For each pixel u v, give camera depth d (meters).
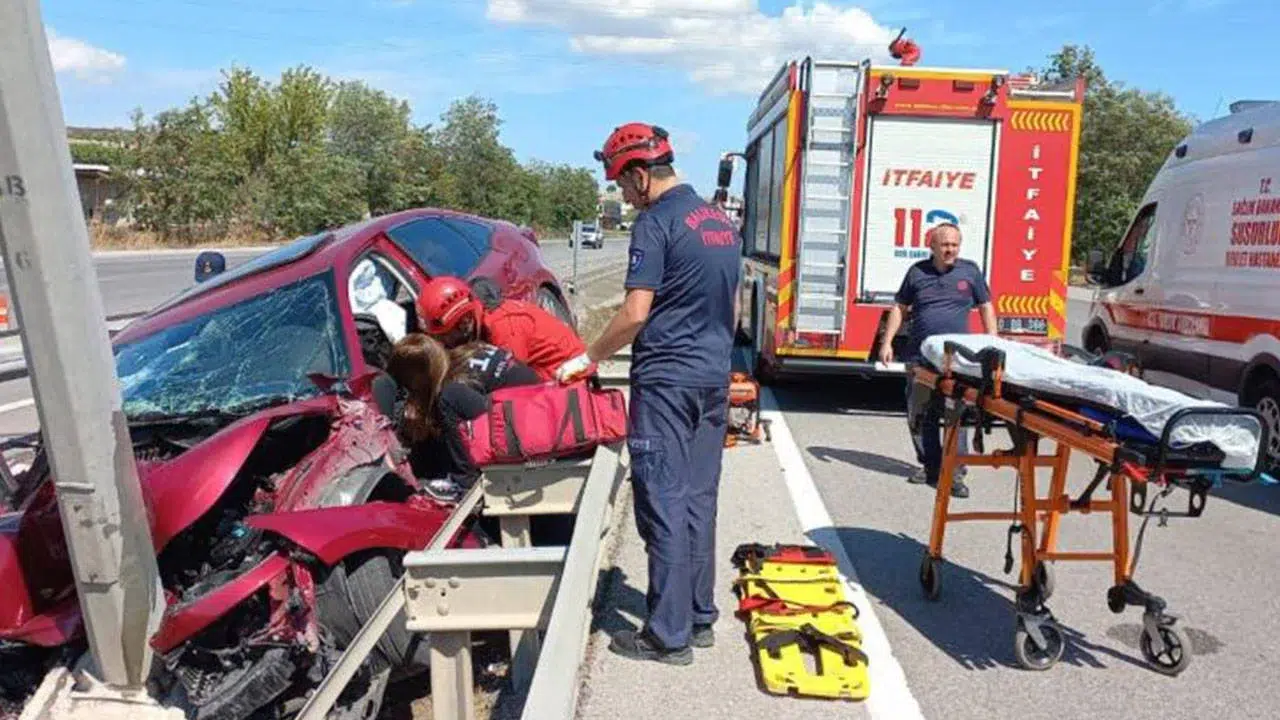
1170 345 9.53
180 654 3.27
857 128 9.58
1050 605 5.05
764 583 4.93
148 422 4.28
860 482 7.43
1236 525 6.64
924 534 6.18
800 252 9.74
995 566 5.59
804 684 4.01
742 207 14.66
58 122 3.01
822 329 9.82
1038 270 9.70
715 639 4.54
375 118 67.81
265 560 3.38
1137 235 10.54
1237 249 8.45
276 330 4.86
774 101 11.06
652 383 4.12
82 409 3.12
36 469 4.46
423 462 4.88
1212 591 5.33
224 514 3.87
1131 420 3.79
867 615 4.90
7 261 3.02
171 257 39.03
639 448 4.16
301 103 56.50
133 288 24.44
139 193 50.44
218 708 3.21
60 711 3.33
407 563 3.24
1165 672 4.30
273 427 4.09
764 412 10.22
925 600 5.10
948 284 6.98
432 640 3.36
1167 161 10.09
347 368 4.72
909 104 9.55
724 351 4.20
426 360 4.78
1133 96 43.25
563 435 4.27
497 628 3.25
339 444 4.02
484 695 4.23
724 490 7.12
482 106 80.25
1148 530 6.45
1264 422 3.63
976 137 9.59
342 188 58.44
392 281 6.05
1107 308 10.98
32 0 2.92
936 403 5.17
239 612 3.38
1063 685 4.18
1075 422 4.01
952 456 4.95
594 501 3.44
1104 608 5.02
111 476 3.21
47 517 3.59
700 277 4.05
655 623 4.26
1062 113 9.56
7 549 3.54
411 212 6.76
